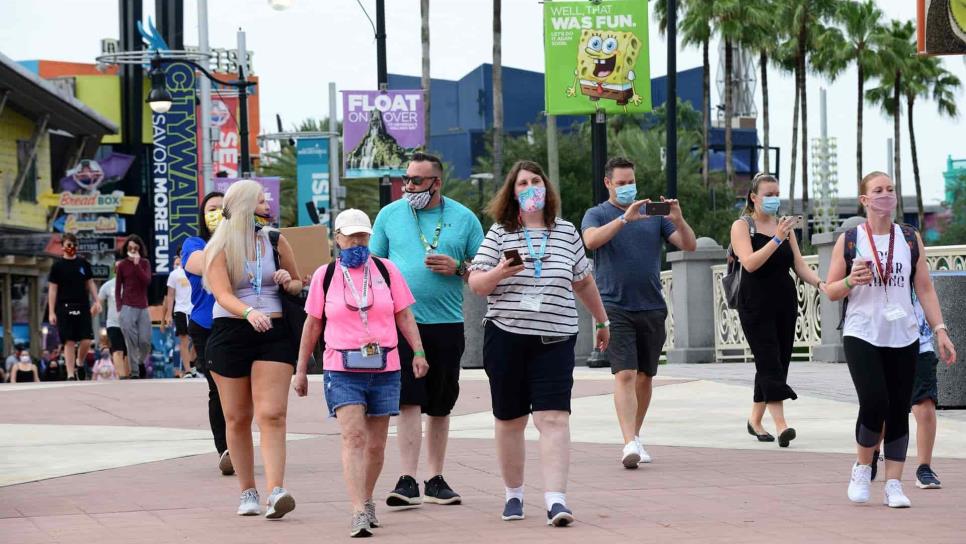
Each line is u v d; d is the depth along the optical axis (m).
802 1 147.38
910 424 23.75
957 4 35.59
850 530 14.27
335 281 15.23
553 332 15.06
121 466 20.47
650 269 19.53
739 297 21.28
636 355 19.45
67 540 14.23
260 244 15.90
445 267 16.28
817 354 39.47
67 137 85.50
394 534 14.52
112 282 42.03
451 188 135.38
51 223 82.94
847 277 15.95
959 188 188.38
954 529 14.23
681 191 136.38
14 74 66.19
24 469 20.20
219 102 96.81
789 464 19.48
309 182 83.44
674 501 16.38
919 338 16.78
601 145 50.25
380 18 57.59
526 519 15.34
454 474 19.11
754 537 13.93
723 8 139.62
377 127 57.91
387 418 15.32
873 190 16.08
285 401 15.79
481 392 32.06
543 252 15.20
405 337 15.80
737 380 33.16
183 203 74.81
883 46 151.00
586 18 50.19
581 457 20.67
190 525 15.20
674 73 43.53
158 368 53.47
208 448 22.64
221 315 15.88
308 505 16.66
